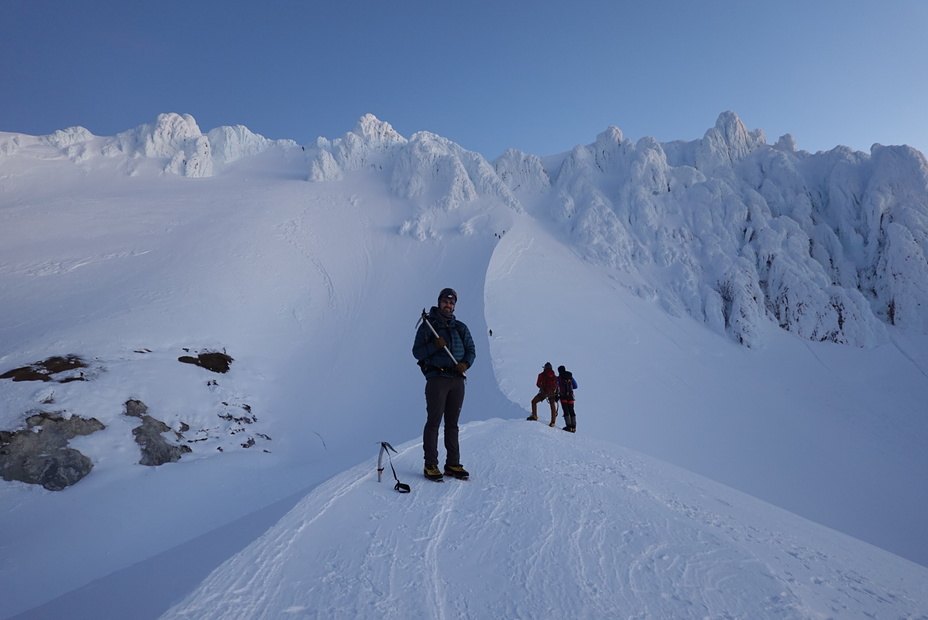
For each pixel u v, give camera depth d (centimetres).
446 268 3269
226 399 1886
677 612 236
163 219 3472
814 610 254
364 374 2366
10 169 4206
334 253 3409
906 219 3525
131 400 1611
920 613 276
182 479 1388
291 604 222
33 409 1395
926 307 3216
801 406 2645
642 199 4075
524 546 299
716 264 3588
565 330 2842
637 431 2148
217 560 270
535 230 3900
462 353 445
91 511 1173
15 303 2250
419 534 311
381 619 214
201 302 2495
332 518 327
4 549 1005
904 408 2667
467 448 575
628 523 352
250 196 4009
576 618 224
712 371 2858
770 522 439
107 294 2405
